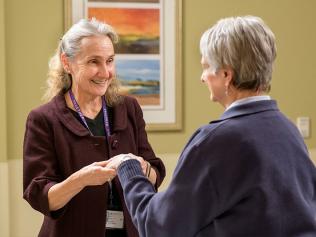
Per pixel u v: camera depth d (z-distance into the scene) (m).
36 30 2.71
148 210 1.20
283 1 3.00
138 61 2.83
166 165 2.93
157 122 2.88
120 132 1.75
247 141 1.11
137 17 2.80
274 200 1.10
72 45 1.64
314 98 3.10
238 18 1.18
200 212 1.13
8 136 2.71
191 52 2.91
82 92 1.74
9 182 2.72
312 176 1.20
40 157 1.65
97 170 1.48
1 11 2.59
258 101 1.17
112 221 1.70
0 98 2.63
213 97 1.22
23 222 2.76
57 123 1.68
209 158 1.11
